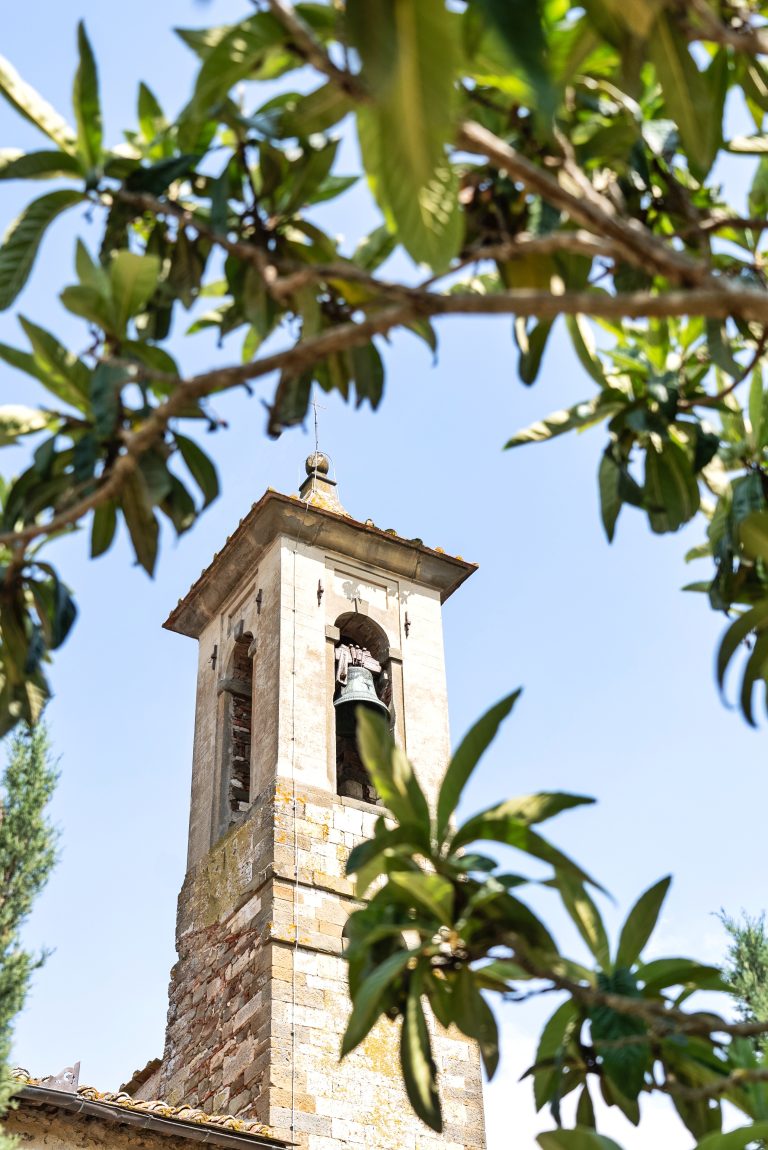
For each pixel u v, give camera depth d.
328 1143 15.49
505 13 3.68
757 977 11.26
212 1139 14.18
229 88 4.62
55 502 5.35
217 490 5.61
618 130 5.25
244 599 21.67
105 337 5.27
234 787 20.08
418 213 4.12
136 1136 13.78
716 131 5.40
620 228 4.27
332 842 18.12
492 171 5.21
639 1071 5.14
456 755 5.22
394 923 5.26
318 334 5.45
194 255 5.67
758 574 6.20
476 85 5.22
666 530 6.38
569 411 6.37
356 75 3.96
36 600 5.64
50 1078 13.94
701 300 3.76
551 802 5.18
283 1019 16.25
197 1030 17.64
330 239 5.50
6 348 5.34
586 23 4.64
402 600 21.64
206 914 18.62
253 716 19.72
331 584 21.03
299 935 17.05
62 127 5.47
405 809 5.21
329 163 5.30
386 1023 17.11
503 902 5.25
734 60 5.42
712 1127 5.67
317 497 22.11
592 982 5.37
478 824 5.18
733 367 5.64
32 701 5.77
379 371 5.70
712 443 6.12
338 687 20.20
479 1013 5.32
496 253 4.37
